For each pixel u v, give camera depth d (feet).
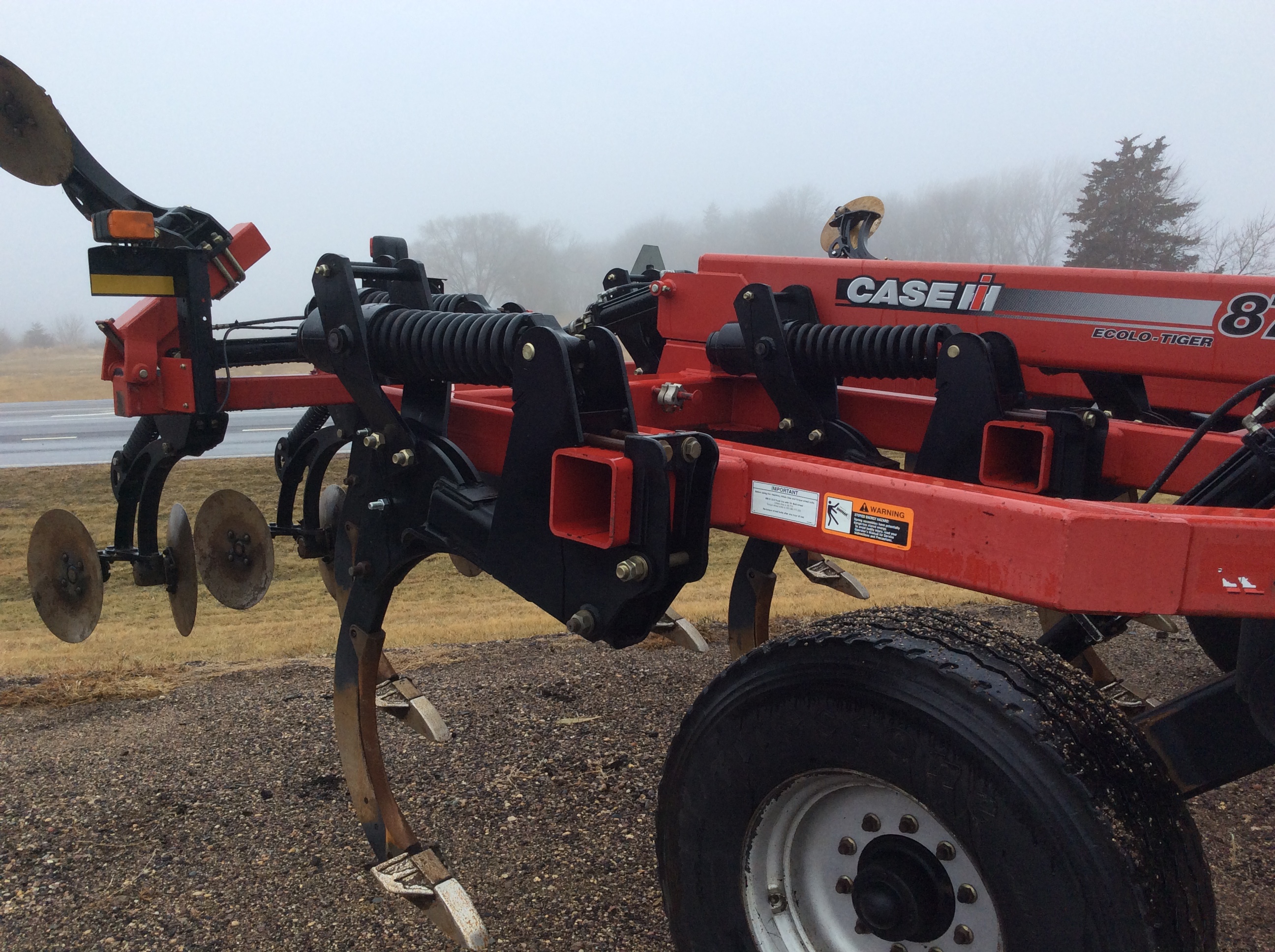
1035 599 4.86
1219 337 9.59
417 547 7.52
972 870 4.83
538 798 10.93
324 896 9.11
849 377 12.19
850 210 14.64
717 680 5.75
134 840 10.32
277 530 12.91
